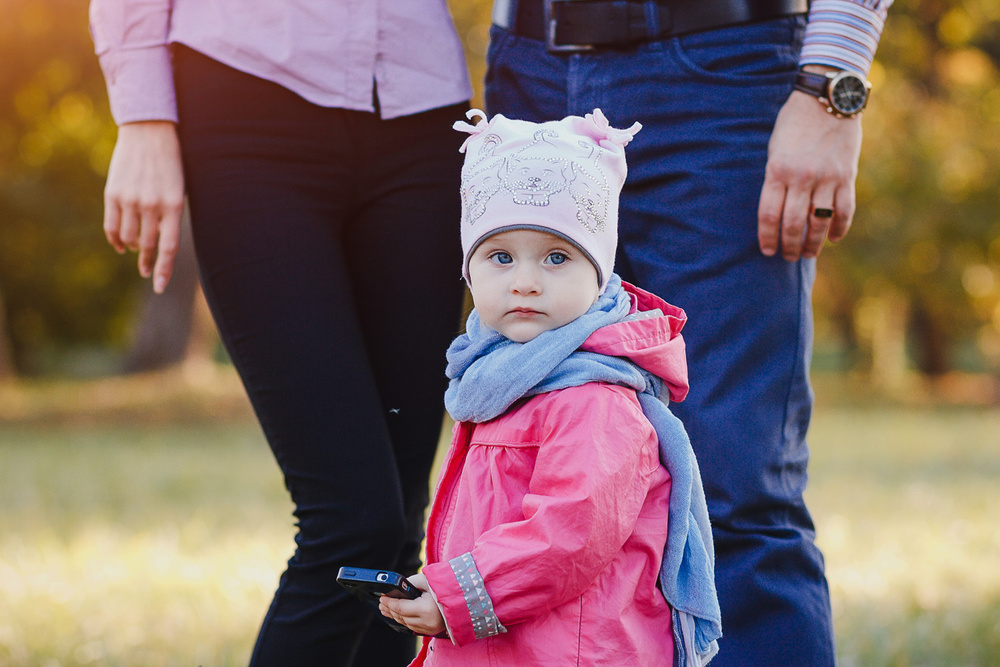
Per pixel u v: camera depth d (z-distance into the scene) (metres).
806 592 3.22
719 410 3.22
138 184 3.36
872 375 33.44
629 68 3.41
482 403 2.69
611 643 2.53
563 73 3.52
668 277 3.34
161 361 22.86
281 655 3.22
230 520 9.22
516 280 2.68
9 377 26.91
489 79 3.76
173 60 3.42
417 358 3.54
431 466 3.68
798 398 3.35
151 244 3.42
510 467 2.65
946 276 26.48
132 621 5.64
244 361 3.31
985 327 33.69
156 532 8.63
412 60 3.47
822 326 41.03
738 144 3.32
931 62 25.41
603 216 2.75
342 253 3.41
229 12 3.32
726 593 3.16
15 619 5.67
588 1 3.44
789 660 3.14
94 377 39.75
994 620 5.48
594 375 2.62
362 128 3.40
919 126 24.36
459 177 3.56
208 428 19.27
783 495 3.27
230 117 3.30
